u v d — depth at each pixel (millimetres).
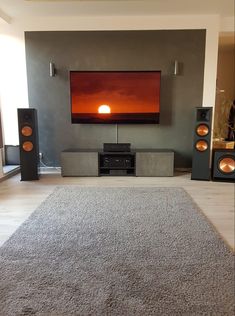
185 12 3785
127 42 4000
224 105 5031
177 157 4285
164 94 4117
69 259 1776
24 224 2307
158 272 1634
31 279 1569
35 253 1850
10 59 4074
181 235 2107
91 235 2113
